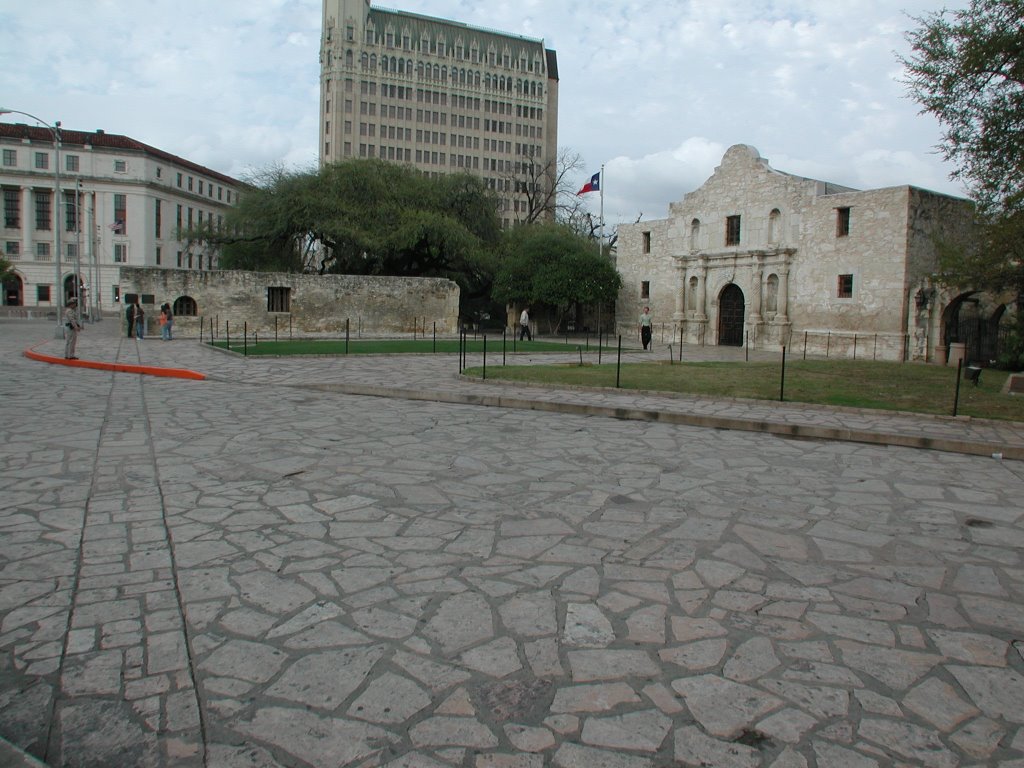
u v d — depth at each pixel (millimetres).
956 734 2979
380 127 101125
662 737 2922
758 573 4742
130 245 79375
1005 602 4348
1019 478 7879
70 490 6512
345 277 37125
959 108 15695
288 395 13727
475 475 7367
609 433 10203
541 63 109938
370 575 4574
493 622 3932
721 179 39500
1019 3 13750
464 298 50406
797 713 3104
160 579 4469
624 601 4238
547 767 2729
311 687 3260
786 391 14508
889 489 7176
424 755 2791
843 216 33906
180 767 2719
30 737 2889
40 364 19219
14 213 76750
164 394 13422
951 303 30125
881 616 4109
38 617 3928
